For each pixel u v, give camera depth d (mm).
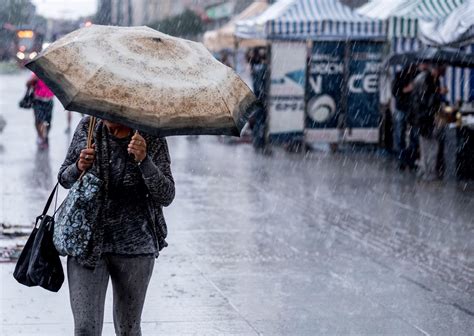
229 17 46094
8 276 8586
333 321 7504
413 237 11312
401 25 18297
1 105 34938
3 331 6934
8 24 74750
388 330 7281
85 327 4965
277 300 8133
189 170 17734
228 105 4750
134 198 5051
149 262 5102
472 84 19594
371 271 9391
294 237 11148
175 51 4840
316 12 21156
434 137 16719
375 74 21219
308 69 21266
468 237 11383
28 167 17109
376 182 16422
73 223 4887
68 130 24797
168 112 4566
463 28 15562
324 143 23047
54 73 4578
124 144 5016
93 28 4941
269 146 21547
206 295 8250
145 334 7023
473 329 7367
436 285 8836
